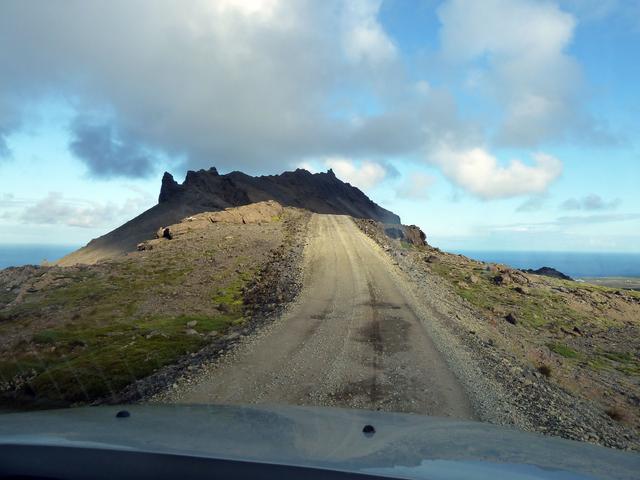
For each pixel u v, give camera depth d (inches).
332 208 7268.7
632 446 404.8
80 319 893.8
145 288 1134.4
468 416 398.6
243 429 136.9
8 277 1235.2
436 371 532.1
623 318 1574.8
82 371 589.0
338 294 1026.1
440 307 975.0
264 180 6771.7
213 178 4842.5
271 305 937.5
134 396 470.3
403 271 1405.0
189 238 1756.9
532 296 1615.4
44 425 135.7
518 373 581.3
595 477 113.3
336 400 433.7
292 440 126.6
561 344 1150.3
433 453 123.9
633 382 906.7
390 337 690.8
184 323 852.0
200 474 102.0
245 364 542.0
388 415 180.7
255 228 2054.6
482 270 1829.5
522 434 169.9
